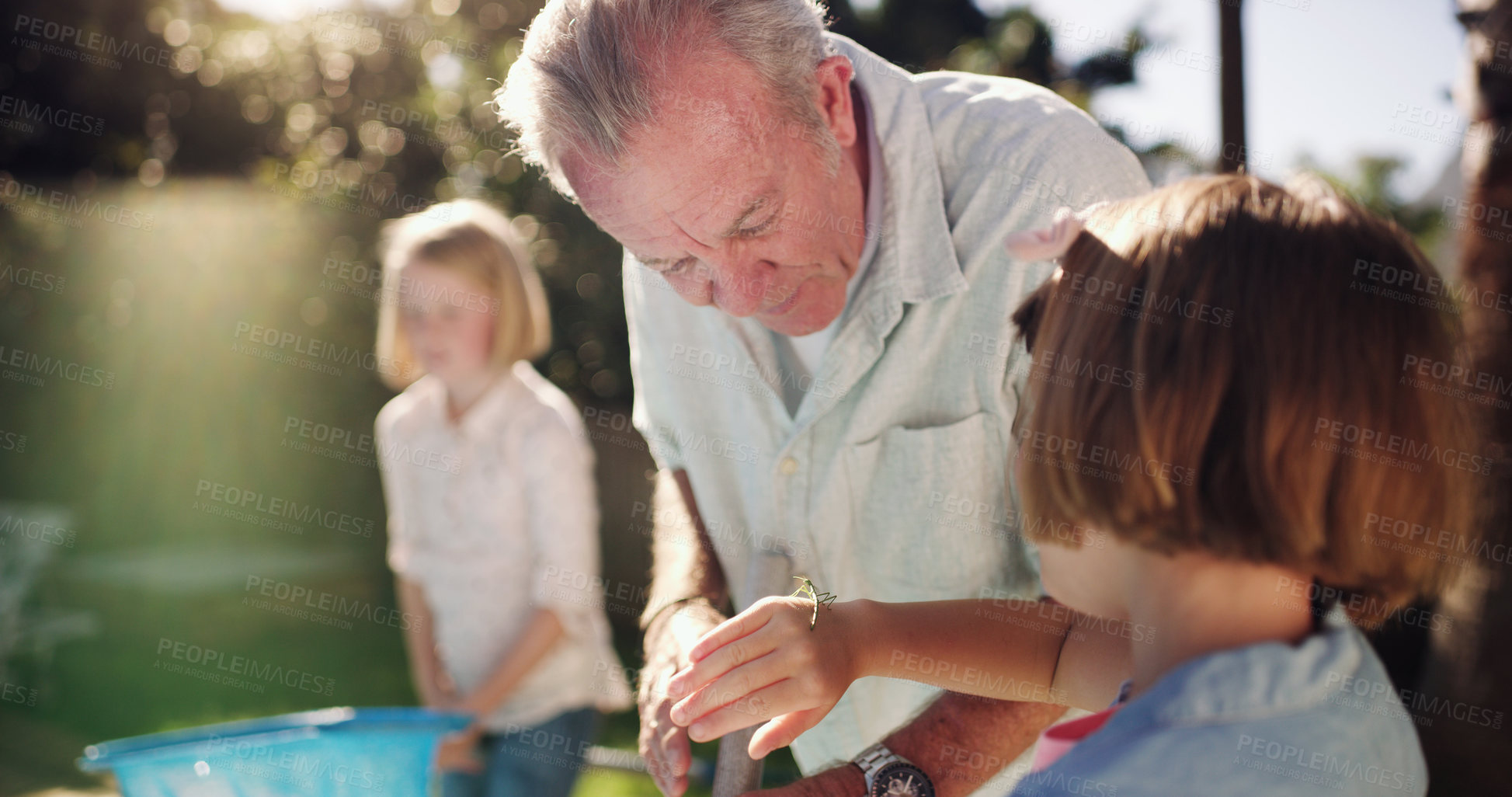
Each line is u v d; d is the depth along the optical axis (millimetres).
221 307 8883
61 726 4555
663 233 1387
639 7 1306
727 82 1318
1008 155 1513
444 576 2348
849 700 1713
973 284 1522
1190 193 841
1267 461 756
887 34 8609
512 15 8656
